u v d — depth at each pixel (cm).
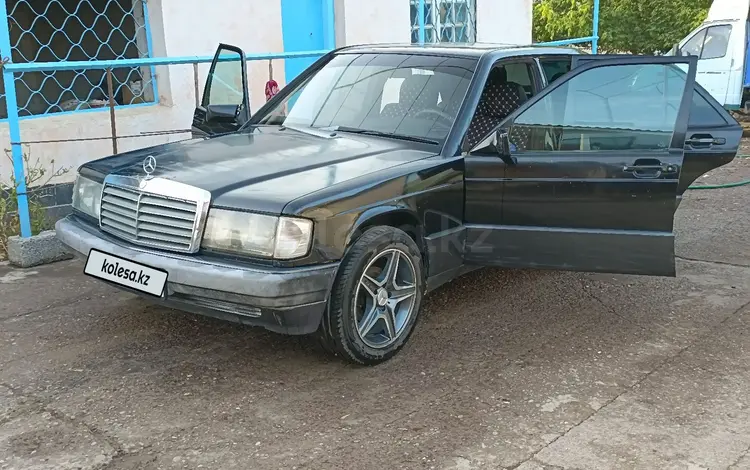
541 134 428
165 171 387
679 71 421
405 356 416
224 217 356
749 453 322
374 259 383
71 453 316
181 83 820
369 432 336
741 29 1438
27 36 941
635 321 473
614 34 1992
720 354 425
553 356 420
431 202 412
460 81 465
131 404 358
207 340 432
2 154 691
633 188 423
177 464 310
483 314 482
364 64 515
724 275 565
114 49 869
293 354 414
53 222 691
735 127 609
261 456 316
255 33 887
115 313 471
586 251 434
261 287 340
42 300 493
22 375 387
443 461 314
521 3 1266
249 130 505
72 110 817
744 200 820
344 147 437
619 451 323
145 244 377
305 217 349
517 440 331
